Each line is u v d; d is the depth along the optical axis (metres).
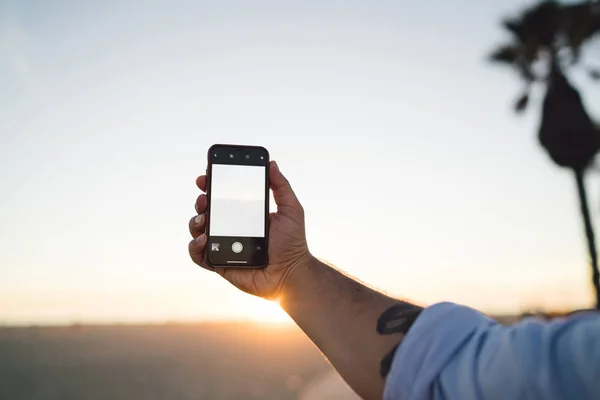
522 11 19.53
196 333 194.50
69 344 162.75
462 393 0.78
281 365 118.44
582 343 0.67
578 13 18.66
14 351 150.12
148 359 129.88
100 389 96.25
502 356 0.76
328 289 1.17
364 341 1.01
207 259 1.54
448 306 0.93
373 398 0.96
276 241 1.31
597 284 17.83
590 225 18.42
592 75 18.83
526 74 19.67
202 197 1.62
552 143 18.72
